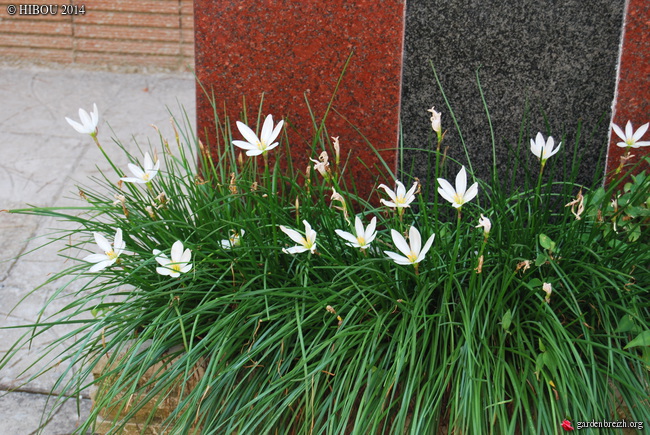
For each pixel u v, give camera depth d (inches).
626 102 117.2
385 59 118.4
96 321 98.0
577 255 102.7
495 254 100.4
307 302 98.0
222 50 119.9
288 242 104.2
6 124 203.5
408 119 121.6
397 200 91.8
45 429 111.5
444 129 121.8
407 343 90.1
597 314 95.4
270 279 101.3
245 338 97.3
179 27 242.7
